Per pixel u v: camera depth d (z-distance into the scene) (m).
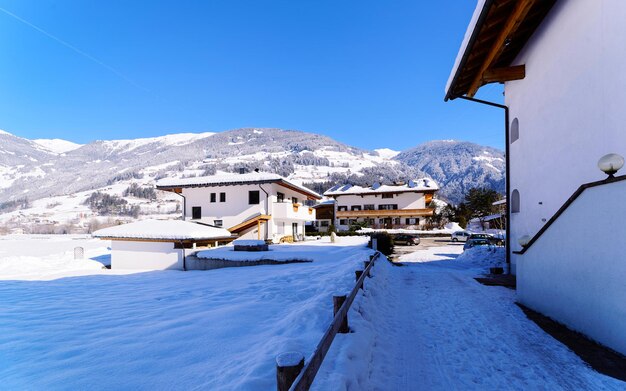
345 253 15.65
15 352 3.98
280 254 15.04
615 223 4.24
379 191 47.56
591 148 6.55
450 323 5.79
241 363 3.44
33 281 12.02
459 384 3.67
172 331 4.66
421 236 41.28
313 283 8.48
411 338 5.09
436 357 4.38
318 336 4.17
